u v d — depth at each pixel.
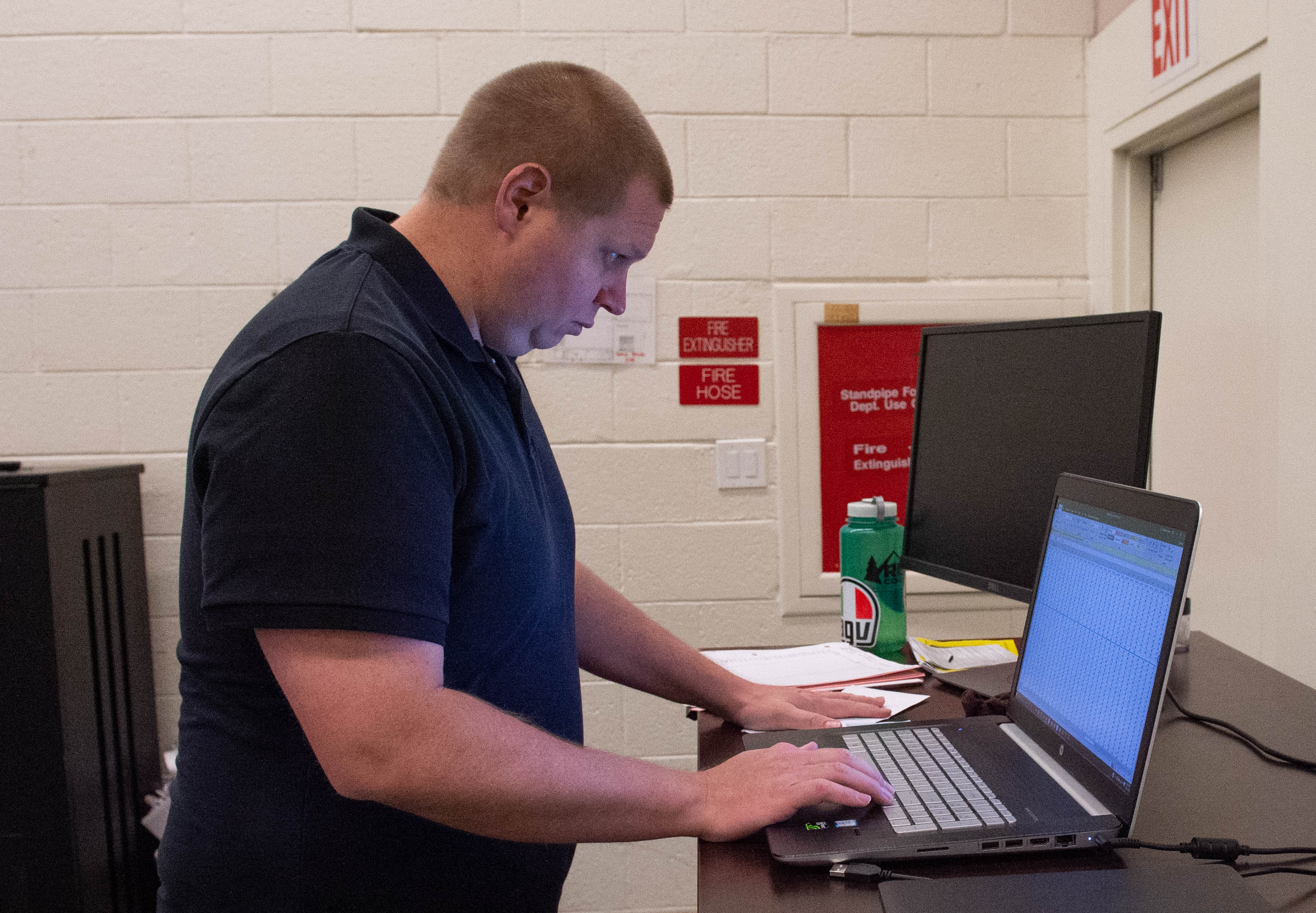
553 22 2.16
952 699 1.16
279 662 0.73
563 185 0.89
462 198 0.91
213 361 2.16
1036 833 0.73
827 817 0.78
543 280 0.93
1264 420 1.64
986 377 1.29
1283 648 1.58
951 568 1.34
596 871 2.20
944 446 1.37
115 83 2.12
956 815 0.77
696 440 2.24
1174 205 2.10
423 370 0.79
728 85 2.20
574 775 0.76
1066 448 1.14
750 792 0.79
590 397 2.22
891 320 2.22
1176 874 0.67
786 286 2.22
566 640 1.04
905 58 2.21
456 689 0.87
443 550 0.77
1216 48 1.72
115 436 2.16
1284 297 1.57
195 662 0.86
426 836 0.86
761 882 0.71
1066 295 2.25
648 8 2.18
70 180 2.13
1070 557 0.94
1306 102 1.49
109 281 2.14
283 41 2.13
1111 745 0.77
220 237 2.15
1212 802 0.82
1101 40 2.17
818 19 2.20
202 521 0.82
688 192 2.21
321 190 2.15
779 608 2.26
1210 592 1.98
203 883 0.84
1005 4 2.22
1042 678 0.94
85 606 1.87
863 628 1.43
